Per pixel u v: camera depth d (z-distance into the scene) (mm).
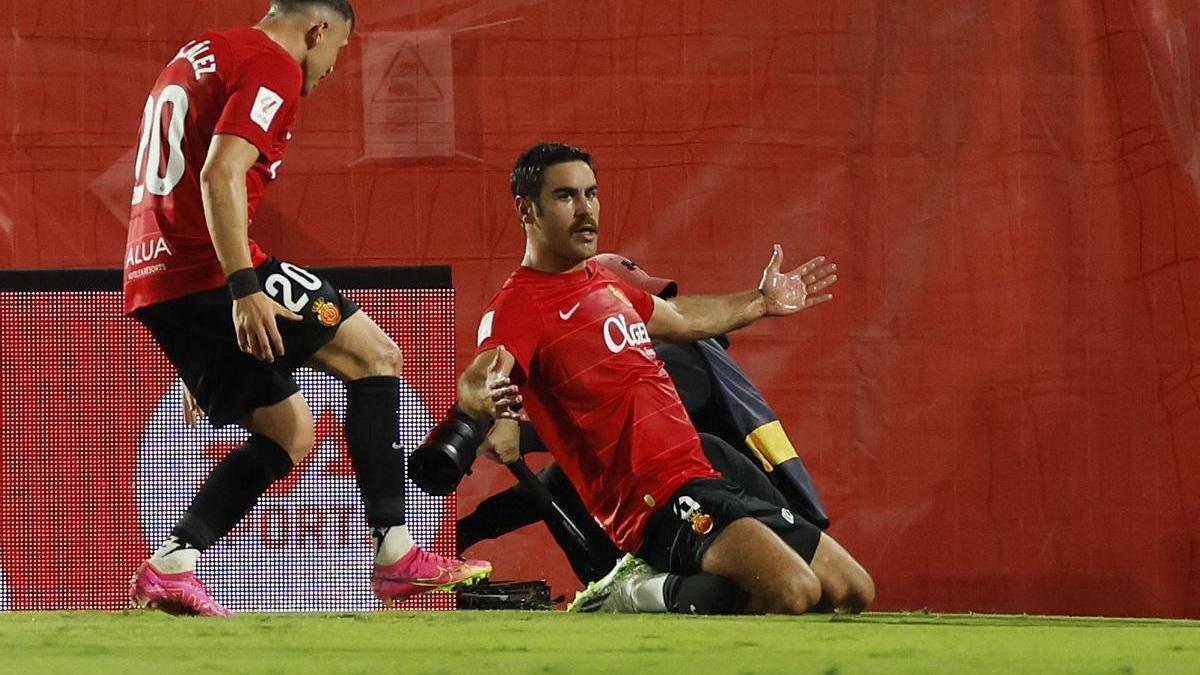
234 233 10344
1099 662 6992
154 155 10984
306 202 17672
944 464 17578
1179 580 17422
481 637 8250
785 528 12164
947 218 17828
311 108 17750
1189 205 17781
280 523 12539
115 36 17734
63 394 12758
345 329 11211
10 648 7668
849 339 17656
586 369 11844
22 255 17531
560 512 13859
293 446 11328
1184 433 17594
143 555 12742
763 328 17594
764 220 17812
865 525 17484
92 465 12758
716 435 13867
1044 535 17516
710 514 11680
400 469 11453
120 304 12797
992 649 7578
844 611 12328
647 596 11906
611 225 17812
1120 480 17562
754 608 11578
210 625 9352
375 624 9367
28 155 17594
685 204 17828
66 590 12703
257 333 10406
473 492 16297
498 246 17719
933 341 17703
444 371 12656
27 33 17656
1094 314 17750
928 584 17453
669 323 12727
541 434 12195
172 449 12766
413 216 17719
